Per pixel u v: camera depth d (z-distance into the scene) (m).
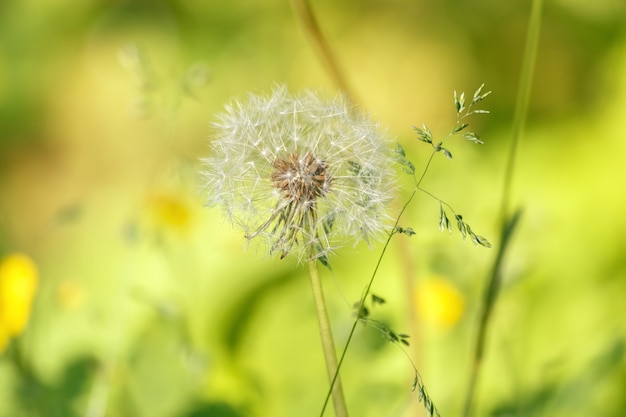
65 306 0.86
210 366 0.84
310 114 0.61
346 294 0.93
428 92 1.50
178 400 0.82
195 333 0.94
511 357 0.81
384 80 1.52
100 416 0.79
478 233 0.87
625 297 0.99
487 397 0.81
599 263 1.09
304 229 0.60
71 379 0.82
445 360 0.82
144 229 0.85
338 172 0.60
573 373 0.82
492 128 1.38
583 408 0.79
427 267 0.84
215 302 0.95
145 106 0.77
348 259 0.97
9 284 0.77
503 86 1.47
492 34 1.51
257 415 0.85
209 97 1.47
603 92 1.39
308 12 0.70
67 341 0.85
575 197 1.20
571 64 1.45
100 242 1.03
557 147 1.28
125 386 0.82
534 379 0.82
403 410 0.76
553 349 0.88
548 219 0.94
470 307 0.82
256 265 0.96
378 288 0.93
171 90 0.80
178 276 0.94
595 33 1.44
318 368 0.87
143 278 0.95
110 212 1.06
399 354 0.82
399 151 0.60
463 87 1.50
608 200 1.20
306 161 0.60
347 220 0.60
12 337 0.77
